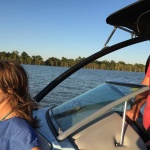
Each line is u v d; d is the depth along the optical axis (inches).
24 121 35.7
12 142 34.7
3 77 35.2
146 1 56.8
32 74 888.9
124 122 47.8
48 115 55.3
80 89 456.8
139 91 46.4
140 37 71.8
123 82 55.3
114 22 68.6
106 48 71.7
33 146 34.5
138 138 48.3
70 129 44.8
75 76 892.6
